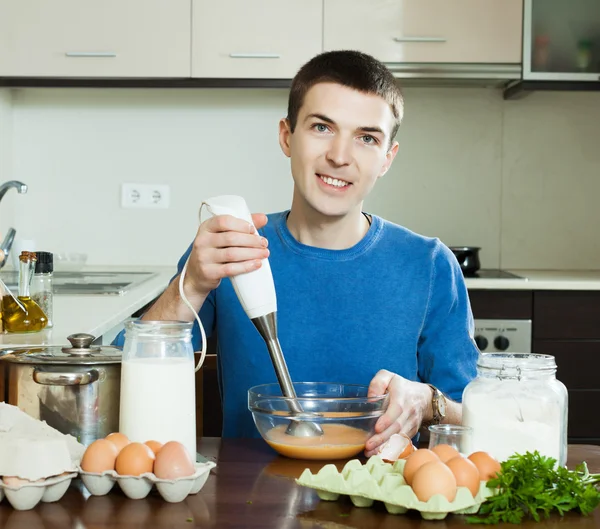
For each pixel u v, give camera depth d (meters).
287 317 1.46
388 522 0.81
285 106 3.43
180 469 0.86
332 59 1.35
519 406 0.99
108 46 3.08
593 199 3.44
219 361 1.57
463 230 3.45
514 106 3.42
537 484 0.83
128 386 0.98
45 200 3.44
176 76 3.09
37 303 1.71
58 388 1.01
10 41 3.08
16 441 0.85
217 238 1.08
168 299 1.20
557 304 2.90
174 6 3.08
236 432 1.48
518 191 3.44
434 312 1.52
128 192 3.45
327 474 0.89
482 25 3.08
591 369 2.90
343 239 1.48
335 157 1.33
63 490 0.86
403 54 3.08
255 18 3.08
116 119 3.43
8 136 3.35
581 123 3.42
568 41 3.08
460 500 0.82
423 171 3.44
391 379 1.17
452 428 0.95
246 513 0.84
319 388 1.20
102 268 3.35
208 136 3.44
